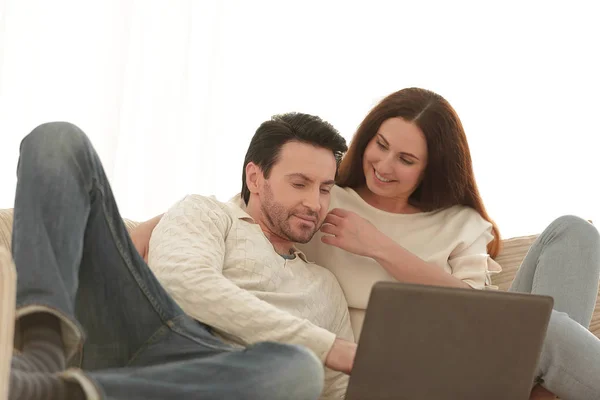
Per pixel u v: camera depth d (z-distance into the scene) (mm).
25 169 1777
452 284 2641
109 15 4195
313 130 2490
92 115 4188
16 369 1426
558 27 5047
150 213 4332
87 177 1834
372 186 2801
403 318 1873
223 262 2377
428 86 4848
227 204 2504
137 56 4293
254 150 2541
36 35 4113
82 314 1957
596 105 5090
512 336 1972
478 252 2857
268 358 1796
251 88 4531
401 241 2834
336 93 4676
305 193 2471
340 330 2633
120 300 1967
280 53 4582
